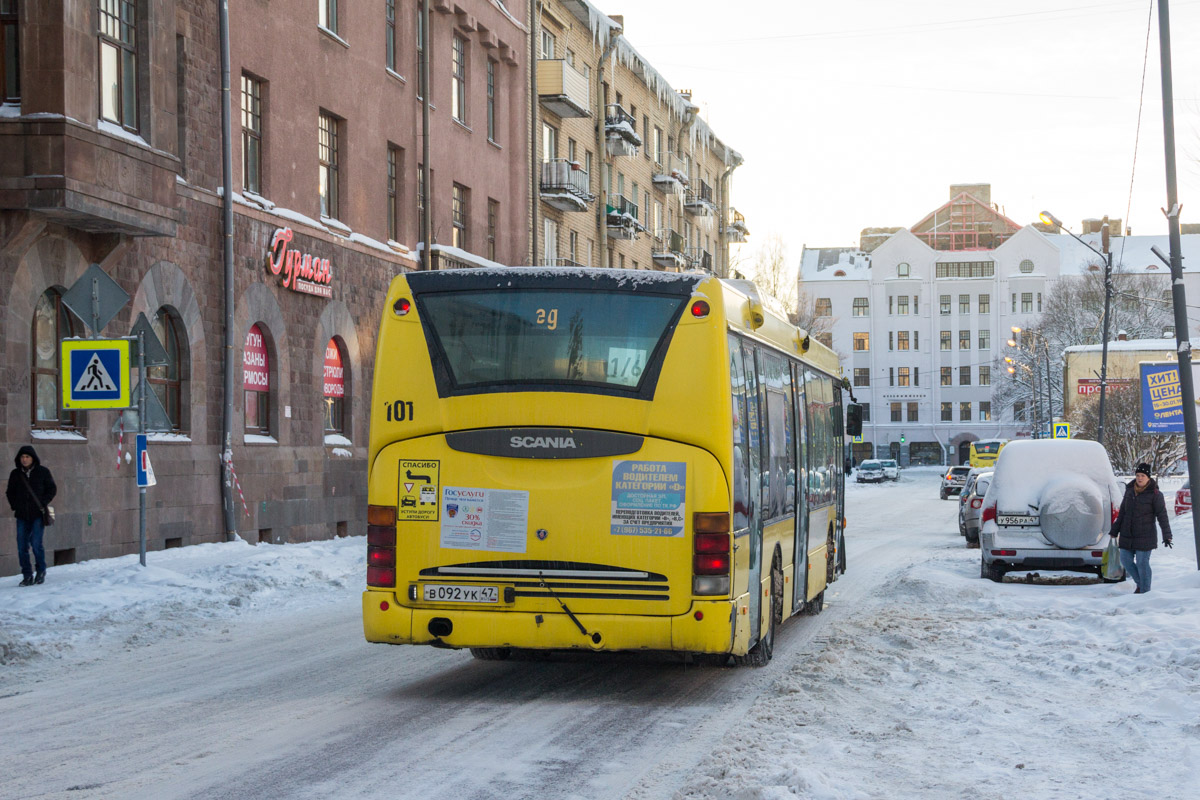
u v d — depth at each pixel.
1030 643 12.72
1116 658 11.27
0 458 17.78
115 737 8.22
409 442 9.71
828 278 118.19
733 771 6.95
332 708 9.31
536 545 9.48
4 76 18.08
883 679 10.55
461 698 9.78
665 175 59.41
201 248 23.02
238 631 13.90
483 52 37.69
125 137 19.11
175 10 21.44
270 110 25.55
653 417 9.47
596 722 8.81
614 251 52.84
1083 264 118.19
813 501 14.98
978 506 29.38
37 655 11.85
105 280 16.22
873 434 117.00
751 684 10.51
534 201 40.94
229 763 7.42
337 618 15.05
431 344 9.74
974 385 115.94
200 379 22.89
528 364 9.62
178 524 22.02
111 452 20.23
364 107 29.73
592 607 9.42
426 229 31.73
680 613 9.38
